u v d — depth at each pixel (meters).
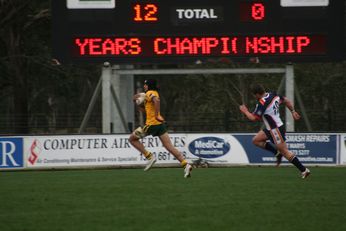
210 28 45.47
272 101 32.84
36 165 43.16
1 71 86.94
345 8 46.19
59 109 151.50
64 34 45.75
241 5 45.41
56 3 45.66
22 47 89.06
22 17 82.50
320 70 97.56
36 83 104.75
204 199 25.97
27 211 23.34
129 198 26.36
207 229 19.81
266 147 34.47
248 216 22.05
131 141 35.47
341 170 40.19
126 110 52.91
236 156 44.06
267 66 95.88
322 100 96.94
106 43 45.72
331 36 45.53
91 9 45.66
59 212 23.05
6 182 33.44
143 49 45.66
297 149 44.03
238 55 45.56
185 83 112.38
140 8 45.53
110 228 20.06
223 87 100.31
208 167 43.66
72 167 43.53
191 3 45.41
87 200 25.97
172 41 45.56
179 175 36.06
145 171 39.19
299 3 45.34
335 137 43.91
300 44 45.56
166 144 33.88
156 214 22.47
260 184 31.17
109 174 37.50
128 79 54.56
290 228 19.97
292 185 30.75
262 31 45.47
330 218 21.66
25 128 62.66
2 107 130.88
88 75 105.00
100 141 43.69
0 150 42.72
